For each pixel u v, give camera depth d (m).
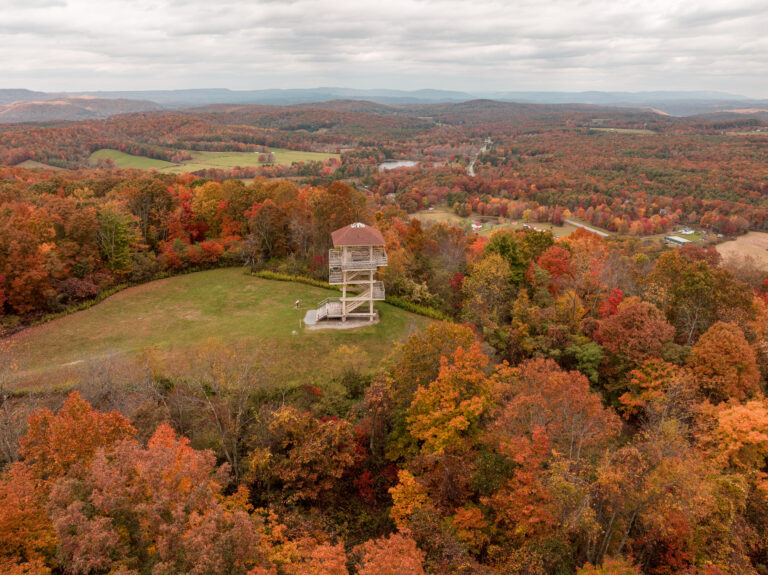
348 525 30.66
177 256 63.69
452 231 83.62
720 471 29.25
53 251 51.78
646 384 38.81
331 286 61.91
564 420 29.05
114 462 21.58
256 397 37.06
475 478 28.16
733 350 38.38
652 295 52.91
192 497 19.55
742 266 80.56
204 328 49.06
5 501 19.66
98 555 17.31
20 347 43.44
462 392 31.45
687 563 25.36
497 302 57.31
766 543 27.95
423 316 56.38
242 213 72.19
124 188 72.44
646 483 23.80
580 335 47.94
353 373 41.12
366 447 35.41
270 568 19.97
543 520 24.62
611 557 25.03
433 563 24.14
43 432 25.00
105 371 35.34
